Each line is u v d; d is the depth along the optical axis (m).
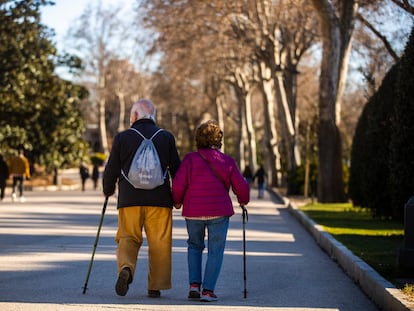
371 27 39.31
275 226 26.09
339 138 40.81
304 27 52.84
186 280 12.68
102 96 101.25
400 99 18.67
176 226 24.20
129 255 10.45
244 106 78.81
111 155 10.67
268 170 76.38
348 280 13.37
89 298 10.70
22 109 54.00
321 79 40.69
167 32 53.91
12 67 51.94
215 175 10.70
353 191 29.92
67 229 22.33
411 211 12.07
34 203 37.06
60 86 56.31
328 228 21.95
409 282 11.20
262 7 50.06
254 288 12.20
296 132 56.25
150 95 100.00
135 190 10.53
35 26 52.75
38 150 57.00
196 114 98.94
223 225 10.73
